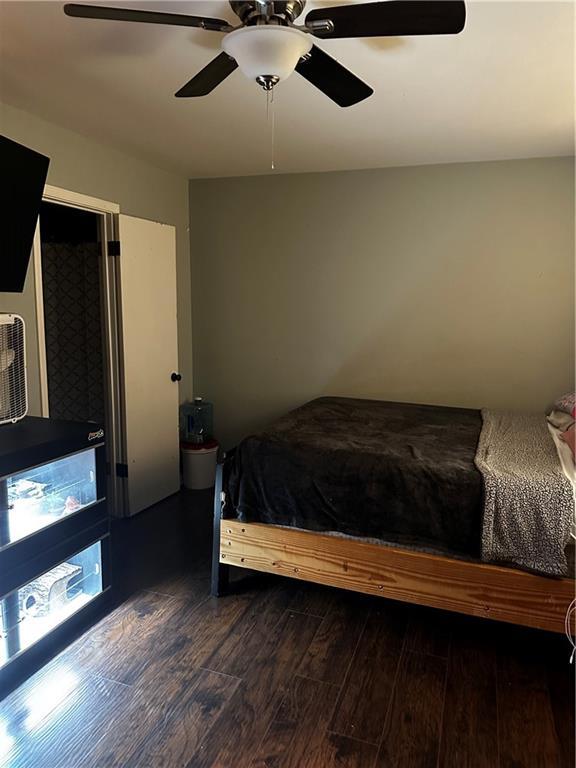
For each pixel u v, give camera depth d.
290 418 3.05
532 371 3.48
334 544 2.26
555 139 2.95
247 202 3.99
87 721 1.77
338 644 2.19
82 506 2.27
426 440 2.62
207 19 1.41
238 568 2.82
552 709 1.85
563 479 1.99
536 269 3.39
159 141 3.08
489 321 3.53
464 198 3.47
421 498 2.12
